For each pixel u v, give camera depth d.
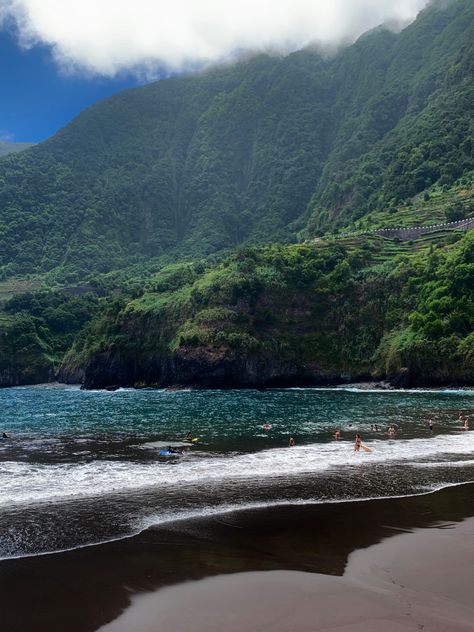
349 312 113.62
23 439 40.16
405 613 12.34
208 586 14.09
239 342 106.94
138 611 12.70
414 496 23.48
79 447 36.31
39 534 18.27
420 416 53.62
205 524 19.48
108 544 17.33
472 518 20.20
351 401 71.44
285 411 59.91
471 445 37.12
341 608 12.66
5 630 11.73
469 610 12.50
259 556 16.30
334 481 26.36
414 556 16.16
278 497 23.30
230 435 41.91
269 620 12.11
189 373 106.38
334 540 17.75
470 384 91.06
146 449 35.47
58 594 13.63
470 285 102.75
